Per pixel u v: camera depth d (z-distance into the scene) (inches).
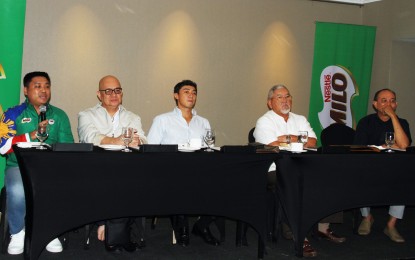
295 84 233.3
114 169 109.3
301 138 136.0
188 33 211.9
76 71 195.8
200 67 214.8
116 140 132.4
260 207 125.0
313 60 229.5
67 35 193.8
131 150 116.9
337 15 239.5
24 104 136.9
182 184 115.9
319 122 231.0
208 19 215.2
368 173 130.3
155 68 207.3
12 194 126.1
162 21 207.5
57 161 104.1
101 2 197.9
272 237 149.2
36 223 104.6
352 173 129.0
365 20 244.5
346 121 234.8
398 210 155.6
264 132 154.7
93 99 198.7
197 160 115.8
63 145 105.7
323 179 127.2
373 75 240.5
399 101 233.6
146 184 112.7
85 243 136.7
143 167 111.7
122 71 202.2
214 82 217.6
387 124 167.9
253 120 225.8
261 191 124.8
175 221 143.5
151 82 207.0
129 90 203.8
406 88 234.8
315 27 232.7
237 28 220.5
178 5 209.8
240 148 120.5
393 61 231.3
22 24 179.9
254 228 125.3
